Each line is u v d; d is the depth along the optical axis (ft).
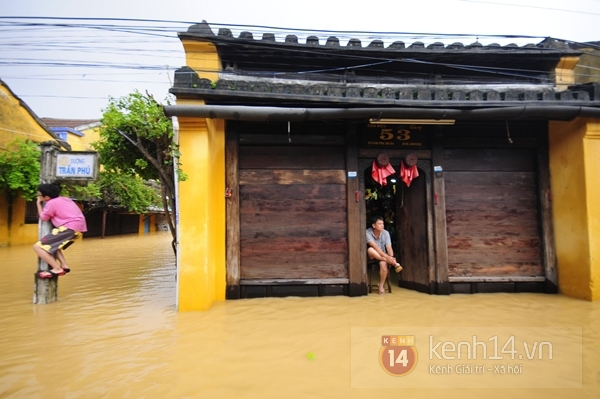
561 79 21.61
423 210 19.94
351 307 16.76
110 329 13.70
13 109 46.60
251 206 19.20
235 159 18.98
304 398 8.83
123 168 20.57
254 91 16.37
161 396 8.89
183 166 16.49
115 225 79.41
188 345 12.11
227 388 9.29
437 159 19.81
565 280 19.17
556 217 19.80
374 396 8.97
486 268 19.83
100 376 9.91
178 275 16.30
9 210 47.42
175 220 18.10
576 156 18.52
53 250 17.70
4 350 11.69
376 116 16.65
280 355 11.32
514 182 20.42
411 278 20.66
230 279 18.49
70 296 19.15
